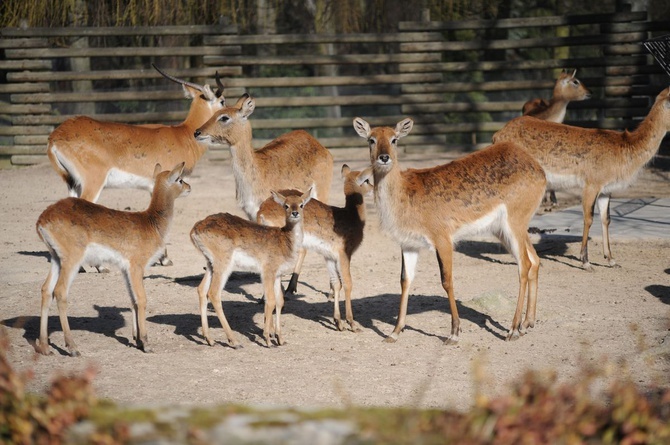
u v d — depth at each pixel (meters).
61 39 43.56
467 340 14.57
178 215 26.88
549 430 6.54
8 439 6.52
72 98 36.97
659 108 19.69
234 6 43.25
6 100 42.00
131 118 37.12
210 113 22.23
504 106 37.50
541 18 36.84
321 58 37.28
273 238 14.25
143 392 11.64
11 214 27.36
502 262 20.48
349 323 15.34
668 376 12.09
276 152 18.70
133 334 14.43
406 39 37.38
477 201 14.59
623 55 36.66
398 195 14.37
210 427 6.48
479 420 6.58
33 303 16.83
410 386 11.99
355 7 48.31
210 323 15.70
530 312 15.27
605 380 11.96
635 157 19.70
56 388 7.04
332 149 38.00
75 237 13.38
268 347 14.23
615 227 23.08
